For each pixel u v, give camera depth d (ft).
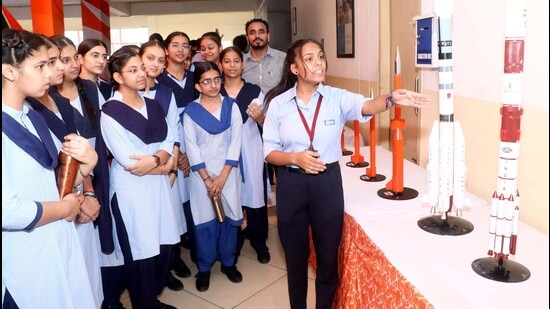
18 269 4.36
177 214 8.58
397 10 9.58
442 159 5.05
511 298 3.81
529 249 4.74
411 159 9.34
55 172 4.88
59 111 5.88
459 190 5.13
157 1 35.47
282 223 5.99
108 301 7.47
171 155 7.08
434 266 4.45
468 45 6.63
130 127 6.51
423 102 4.93
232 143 8.26
